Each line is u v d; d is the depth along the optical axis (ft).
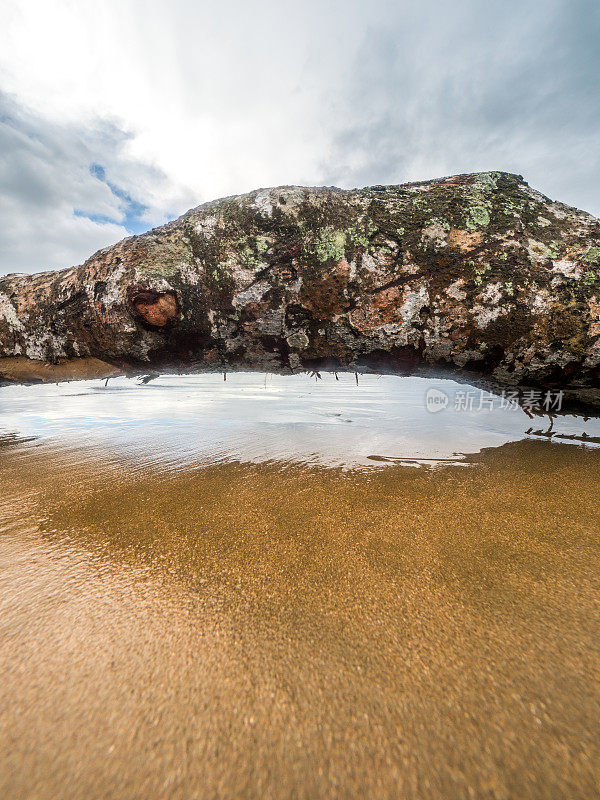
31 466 7.67
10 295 8.05
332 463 7.75
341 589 3.48
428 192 6.71
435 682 2.45
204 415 14.67
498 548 4.16
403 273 6.20
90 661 2.64
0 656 2.67
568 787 1.85
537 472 6.91
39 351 8.13
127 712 2.25
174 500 5.77
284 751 2.04
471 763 1.97
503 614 3.09
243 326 7.02
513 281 5.98
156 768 1.95
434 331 6.38
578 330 5.98
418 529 4.66
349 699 2.35
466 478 6.63
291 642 2.83
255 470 7.32
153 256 6.71
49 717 2.21
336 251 6.38
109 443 9.83
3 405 18.16
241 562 3.98
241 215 6.73
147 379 9.46
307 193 6.77
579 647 2.72
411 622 3.02
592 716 2.19
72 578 3.70
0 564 3.97
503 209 6.35
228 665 2.61
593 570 3.70
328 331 6.82
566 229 6.23
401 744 2.08
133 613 3.18
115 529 4.79
